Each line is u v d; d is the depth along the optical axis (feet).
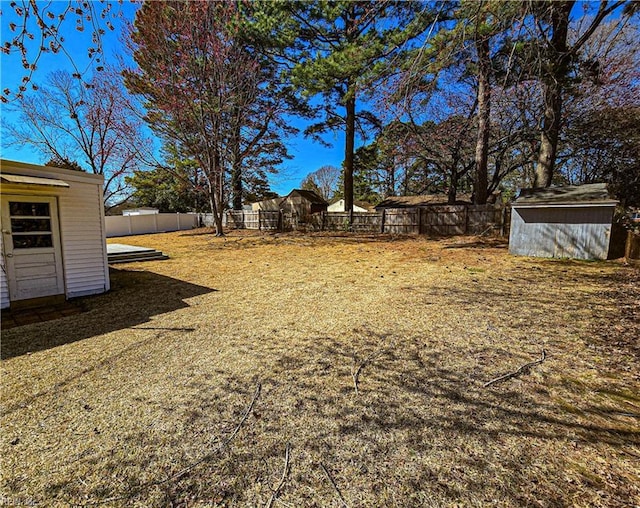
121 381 8.64
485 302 14.76
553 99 26.23
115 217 58.70
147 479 5.40
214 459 5.84
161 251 33.65
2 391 8.18
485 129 39.68
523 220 27.20
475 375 8.55
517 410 7.02
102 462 5.79
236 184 62.34
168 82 38.73
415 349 10.24
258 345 10.90
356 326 12.40
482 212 40.81
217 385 8.39
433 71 17.80
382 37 30.22
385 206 80.02
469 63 29.17
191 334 11.99
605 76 25.17
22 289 15.35
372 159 58.95
